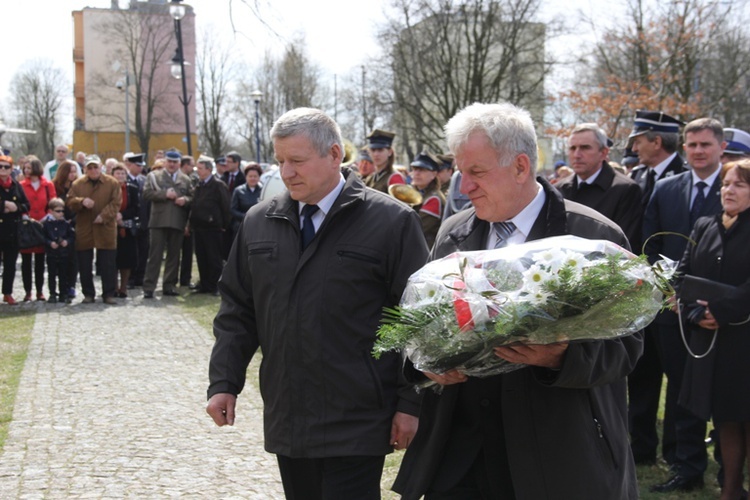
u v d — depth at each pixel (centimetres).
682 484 457
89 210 1091
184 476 458
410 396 290
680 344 468
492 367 226
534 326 203
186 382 674
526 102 2725
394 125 2903
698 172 478
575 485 231
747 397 405
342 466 291
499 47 2848
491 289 205
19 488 432
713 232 426
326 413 289
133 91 3772
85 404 600
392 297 298
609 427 240
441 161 877
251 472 468
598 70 2391
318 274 292
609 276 200
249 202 1221
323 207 298
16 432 529
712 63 2298
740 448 423
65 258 1105
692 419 455
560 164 1569
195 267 1558
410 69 2747
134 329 905
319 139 291
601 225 242
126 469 466
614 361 229
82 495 425
